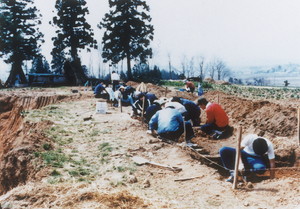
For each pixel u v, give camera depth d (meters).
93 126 10.84
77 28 57.12
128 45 57.81
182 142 8.35
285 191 4.98
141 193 5.27
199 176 6.17
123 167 6.63
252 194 5.11
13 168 7.05
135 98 12.31
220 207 4.65
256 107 11.26
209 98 18.55
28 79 54.53
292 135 8.72
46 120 11.66
